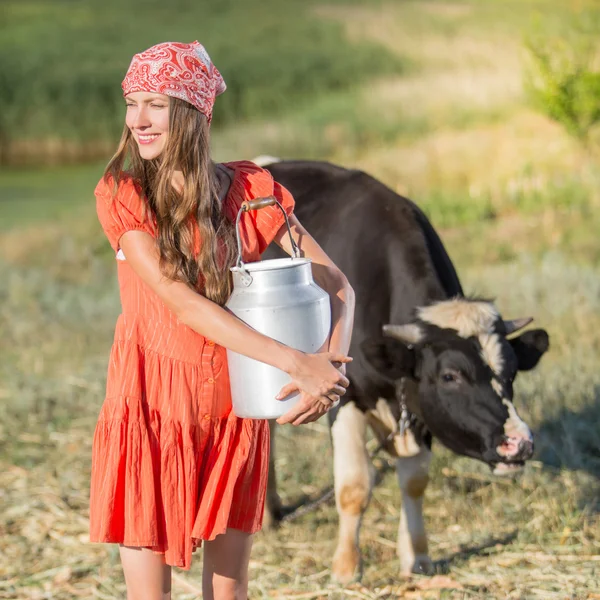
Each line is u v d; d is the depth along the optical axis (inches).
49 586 237.3
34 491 293.9
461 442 223.3
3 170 1193.4
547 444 289.6
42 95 1381.6
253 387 136.3
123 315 146.7
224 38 1667.1
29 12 1929.1
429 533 259.1
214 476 144.8
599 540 243.4
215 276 140.3
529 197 657.0
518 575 226.1
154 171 143.2
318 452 309.9
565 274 462.0
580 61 705.0
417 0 1806.1
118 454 141.3
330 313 142.7
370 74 1368.1
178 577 236.4
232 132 1034.1
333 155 877.8
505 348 224.8
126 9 1953.7
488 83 1027.3
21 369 406.9
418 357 226.8
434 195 677.3
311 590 228.8
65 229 731.4
